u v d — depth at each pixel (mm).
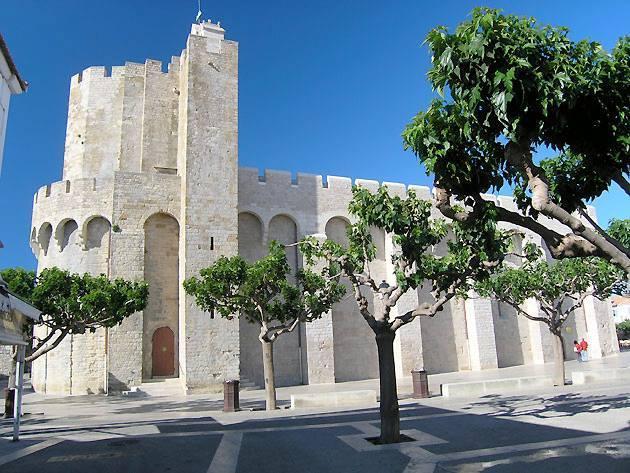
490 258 11703
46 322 19391
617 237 17094
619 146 7750
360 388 27312
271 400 18375
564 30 7355
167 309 29938
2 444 11906
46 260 31234
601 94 7551
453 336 36344
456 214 9094
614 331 43812
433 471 8484
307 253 15375
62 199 30234
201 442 11734
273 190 32875
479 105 7469
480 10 7191
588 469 8039
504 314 38875
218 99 30969
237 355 27812
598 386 20125
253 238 32188
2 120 8891
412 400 19250
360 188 12070
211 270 19234
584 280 21375
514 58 6750
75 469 9195
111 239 28797
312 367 30672
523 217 8305
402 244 11820
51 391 28797
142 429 14023
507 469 8312
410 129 8531
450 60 7098
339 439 11609
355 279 12938
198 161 29578
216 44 31750
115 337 27625
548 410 14641
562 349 21297
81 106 36156
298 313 19828
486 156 8680
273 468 9094
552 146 8211
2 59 8727
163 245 30453
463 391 19984
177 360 29547
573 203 9328
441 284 12125
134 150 34688
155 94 35125
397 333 33531
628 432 10984
